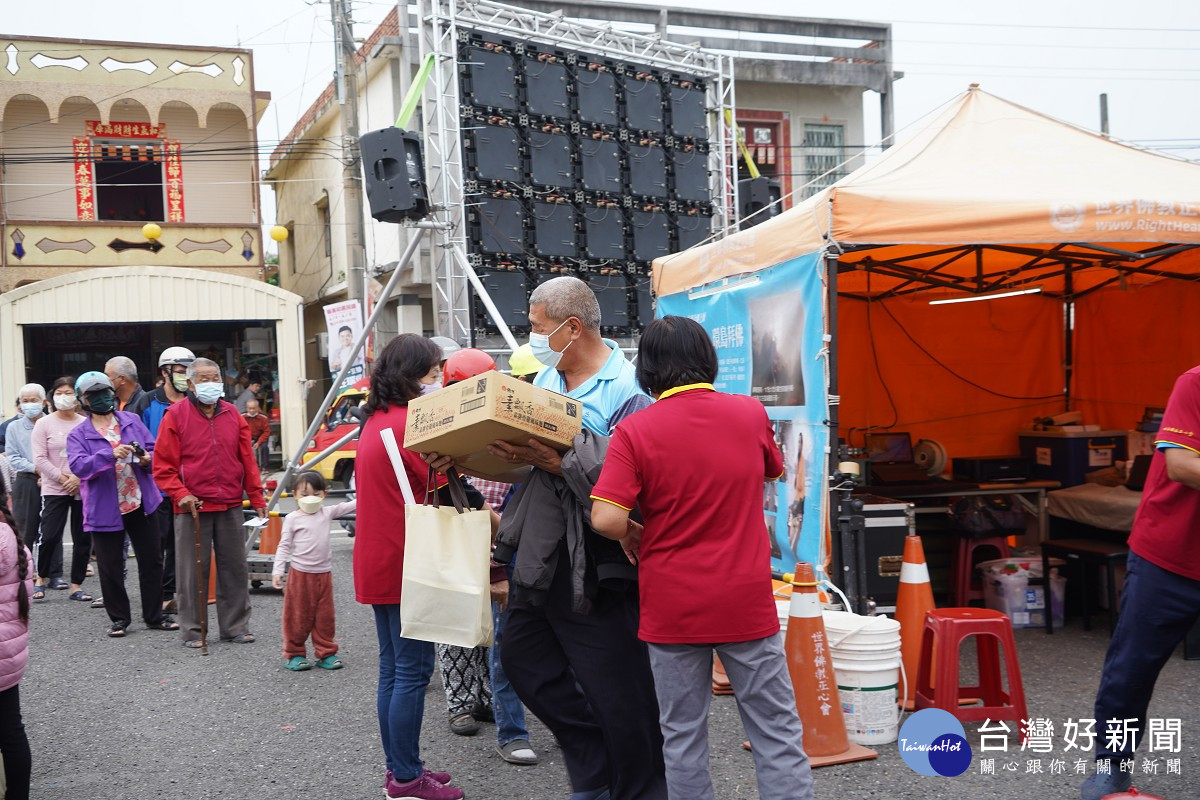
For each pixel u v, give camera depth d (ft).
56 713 17.16
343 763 14.44
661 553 9.76
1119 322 26.73
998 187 17.15
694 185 44.42
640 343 10.34
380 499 12.31
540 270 38.37
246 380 67.72
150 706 17.46
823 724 13.82
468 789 13.25
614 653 10.47
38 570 28.09
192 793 13.44
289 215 80.12
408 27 52.44
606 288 40.75
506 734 14.37
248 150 66.18
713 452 9.73
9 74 59.52
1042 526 23.08
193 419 21.53
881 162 19.26
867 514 17.71
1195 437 10.69
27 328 63.82
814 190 64.64
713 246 21.93
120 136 64.13
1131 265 24.06
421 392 12.62
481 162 36.94
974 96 20.85
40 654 21.34
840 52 64.28
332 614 19.79
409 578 11.20
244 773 14.15
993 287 25.93
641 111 42.75
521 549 10.40
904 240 16.38
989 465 23.95
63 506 27.61
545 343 11.02
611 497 9.52
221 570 22.18
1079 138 20.10
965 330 27.58
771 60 62.03
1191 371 10.95
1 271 59.26
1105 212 16.19
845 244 16.69
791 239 18.04
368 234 60.23
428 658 12.44
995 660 15.31
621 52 42.32
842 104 65.31
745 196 31.42
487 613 10.89
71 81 60.75
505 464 11.21
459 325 36.27
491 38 37.88
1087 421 27.76
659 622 9.72
